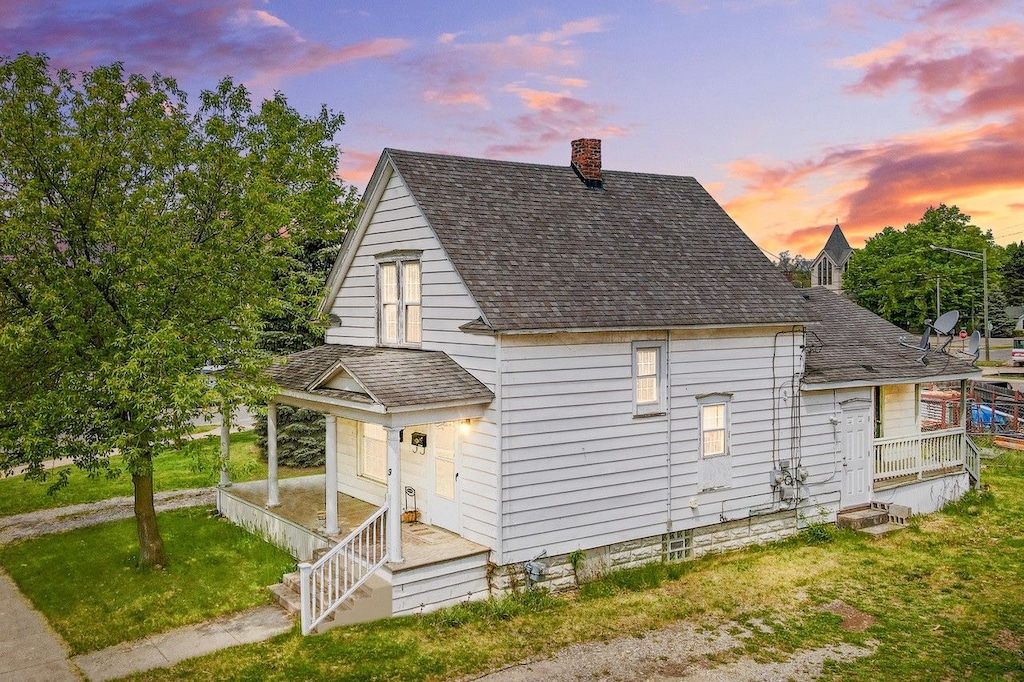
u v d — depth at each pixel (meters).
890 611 13.19
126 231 12.63
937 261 68.56
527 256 14.96
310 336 23.97
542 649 11.70
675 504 15.59
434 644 11.78
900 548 16.64
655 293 15.58
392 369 13.69
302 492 18.52
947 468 20.56
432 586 13.04
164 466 25.11
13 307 12.70
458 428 14.38
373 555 13.49
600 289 14.99
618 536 14.84
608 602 13.65
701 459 15.96
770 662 11.27
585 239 16.17
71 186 12.54
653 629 12.49
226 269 14.68
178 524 18.06
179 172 14.39
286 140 18.50
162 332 12.44
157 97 13.90
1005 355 63.06
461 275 13.80
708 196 19.70
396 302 16.70
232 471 15.02
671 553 15.73
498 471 13.40
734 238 18.56
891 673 10.91
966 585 14.36
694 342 15.76
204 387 13.06
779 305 17.00
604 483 14.62
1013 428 28.62
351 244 17.81
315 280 16.33
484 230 15.09
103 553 15.93
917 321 68.75
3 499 20.78
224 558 15.48
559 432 14.05
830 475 18.08
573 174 18.03
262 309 14.70
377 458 17.36
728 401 16.34
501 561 13.48
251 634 12.07
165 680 10.59
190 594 13.62
